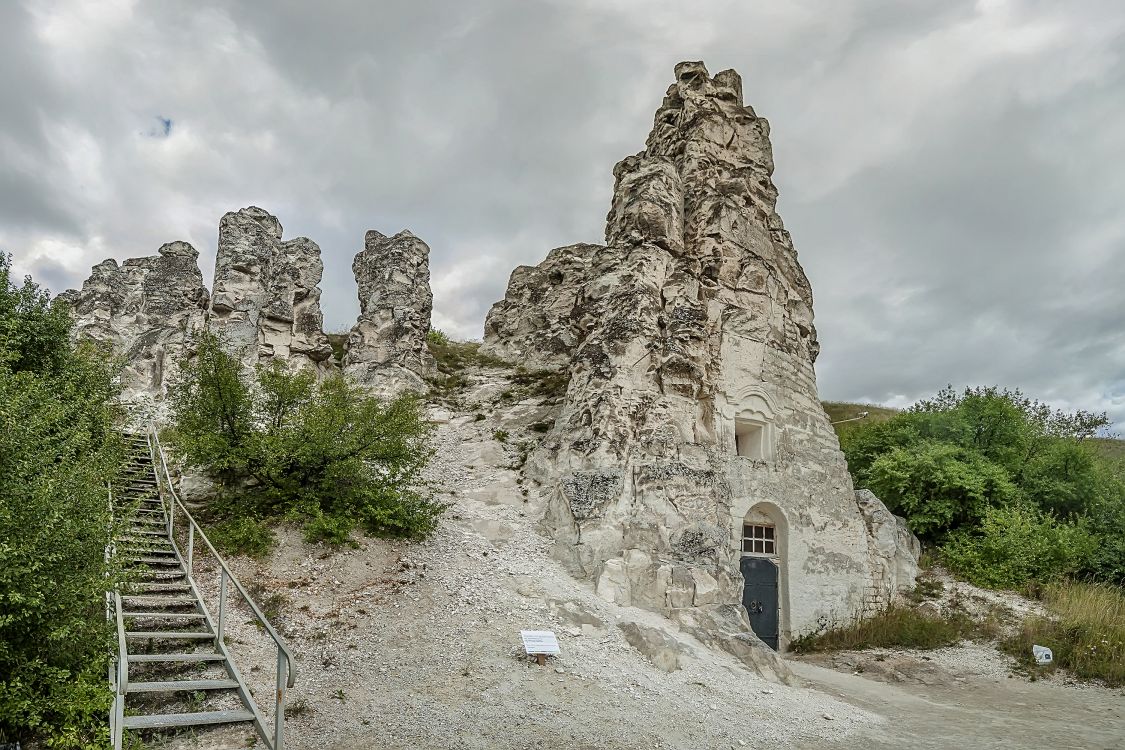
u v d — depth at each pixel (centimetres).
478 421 2138
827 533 1986
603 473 1639
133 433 1745
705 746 952
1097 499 2431
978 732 1177
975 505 2345
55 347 1505
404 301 2373
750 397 1952
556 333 2595
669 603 1453
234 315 2147
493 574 1416
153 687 845
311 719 886
